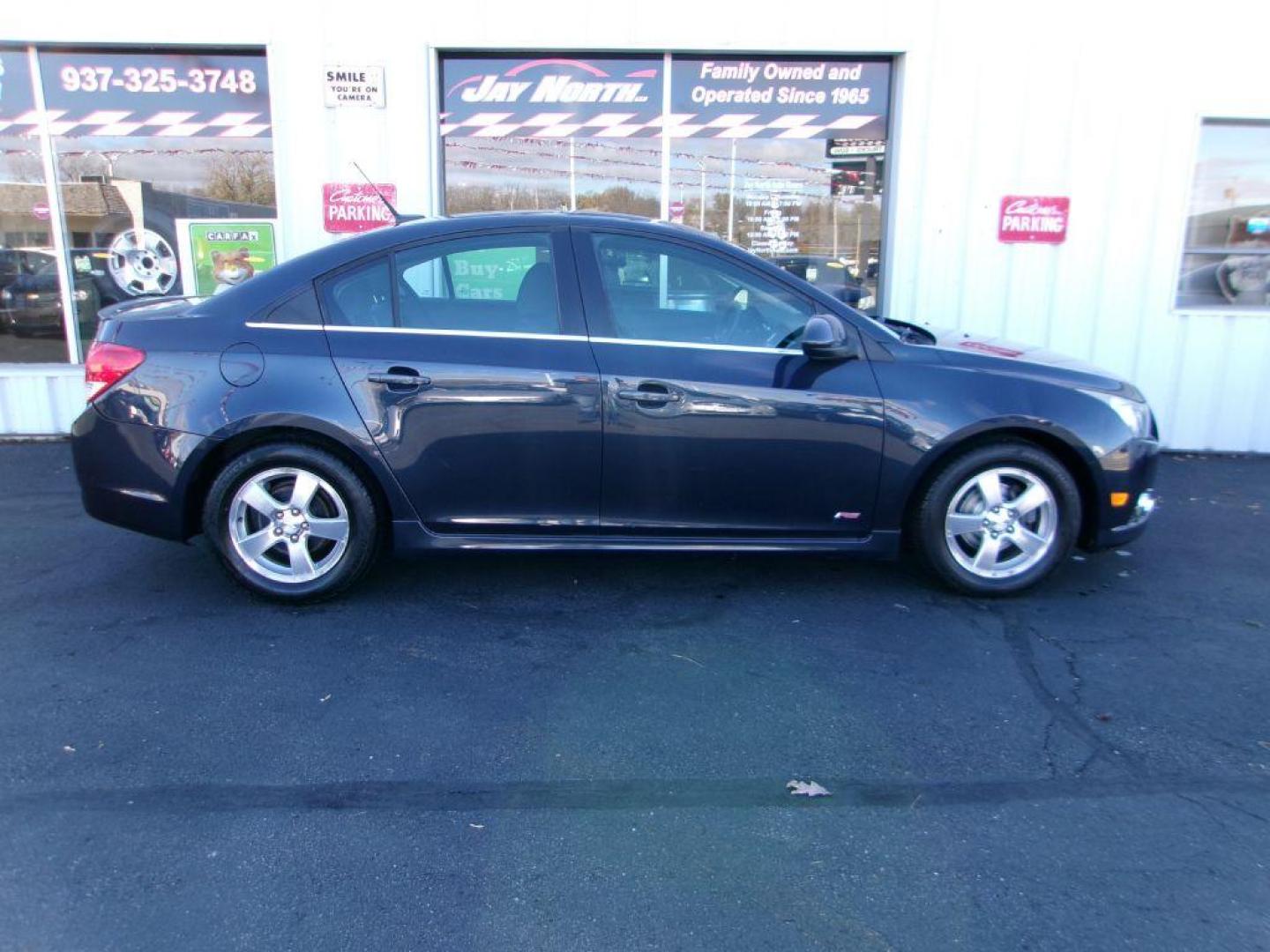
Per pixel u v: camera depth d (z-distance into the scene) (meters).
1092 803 2.95
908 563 5.05
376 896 2.53
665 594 4.57
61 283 7.58
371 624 4.20
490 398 4.13
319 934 2.39
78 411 7.66
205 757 3.15
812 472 4.25
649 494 4.25
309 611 4.33
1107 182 7.29
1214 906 2.51
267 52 7.16
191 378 4.12
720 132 7.50
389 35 7.14
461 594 4.55
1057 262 7.44
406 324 4.21
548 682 3.69
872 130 7.48
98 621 4.20
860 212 7.62
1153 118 7.16
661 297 4.25
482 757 3.18
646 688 3.65
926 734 3.34
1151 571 4.97
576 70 7.36
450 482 4.21
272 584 4.30
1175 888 2.58
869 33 7.16
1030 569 4.43
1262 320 7.46
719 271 4.25
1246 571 4.98
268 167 7.47
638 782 3.05
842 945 2.38
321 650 3.94
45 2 7.03
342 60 7.16
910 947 2.37
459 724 3.38
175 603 4.42
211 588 4.61
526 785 3.02
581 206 7.62
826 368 4.22
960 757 3.20
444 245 4.24
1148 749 3.26
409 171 7.36
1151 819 2.88
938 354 4.35
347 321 4.20
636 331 4.22
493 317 4.23
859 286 7.73
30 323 7.62
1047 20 7.05
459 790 2.99
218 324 4.18
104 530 5.46
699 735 3.32
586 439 4.17
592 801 2.95
